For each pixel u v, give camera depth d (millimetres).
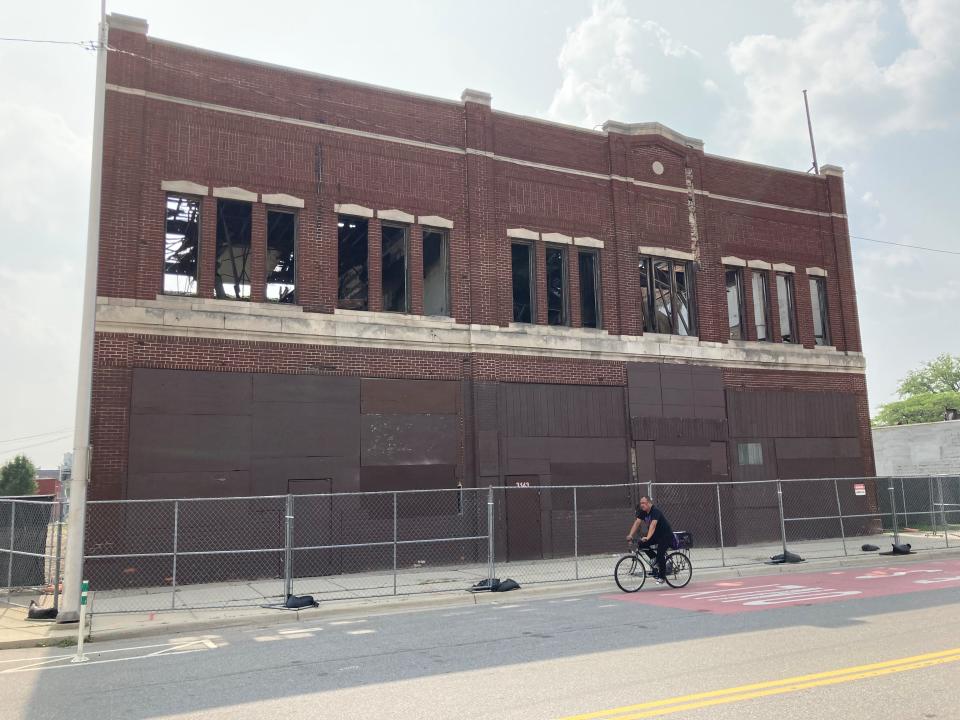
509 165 21656
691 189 24547
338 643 9906
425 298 20266
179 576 16109
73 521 11875
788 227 26344
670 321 23688
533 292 21625
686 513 22250
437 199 20469
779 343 25266
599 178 22969
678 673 7543
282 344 17969
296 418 17797
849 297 26922
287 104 18938
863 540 23984
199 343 17094
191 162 17656
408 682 7508
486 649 9102
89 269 12438
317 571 17422
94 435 15797
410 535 18562
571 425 21078
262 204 18312
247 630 11531
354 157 19547
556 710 6336
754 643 8992
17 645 10492
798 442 24703
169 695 7336
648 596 13773
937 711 6102
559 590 14711
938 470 37688
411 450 18969
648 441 22062
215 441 16891
